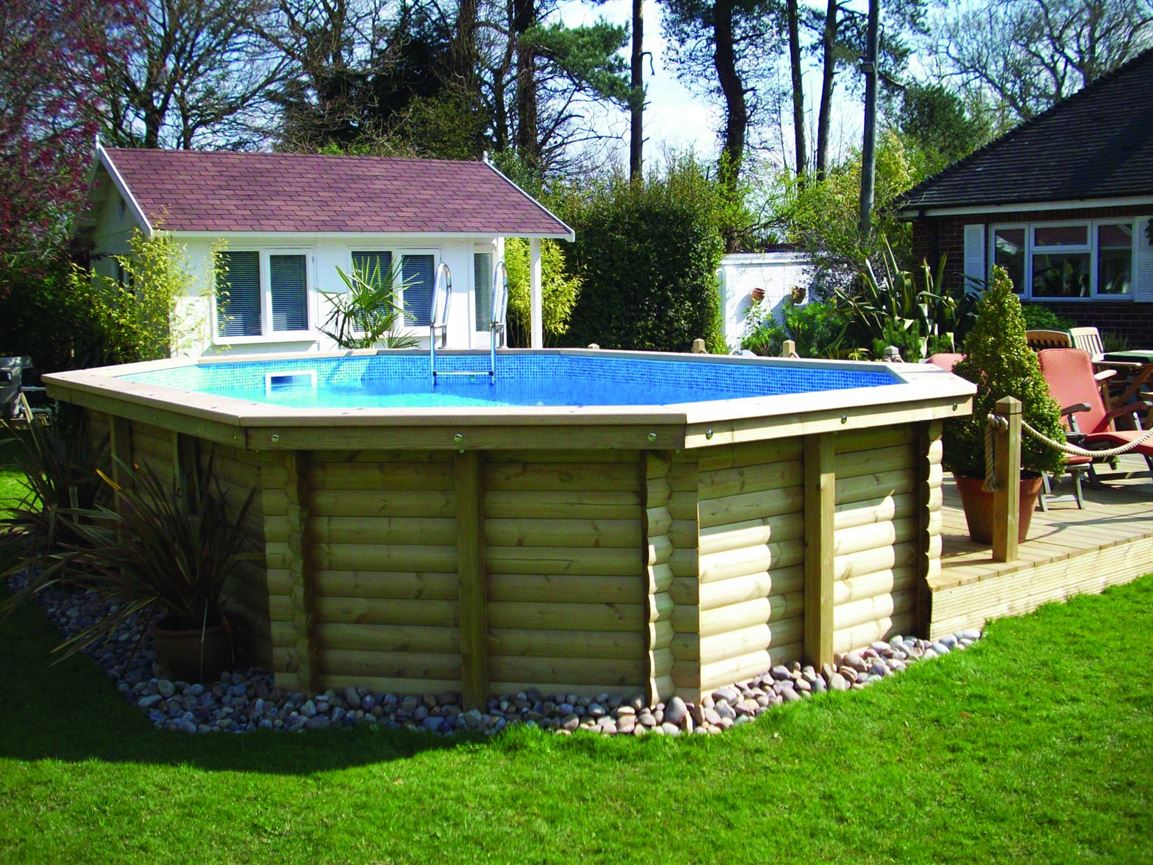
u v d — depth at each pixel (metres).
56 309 14.81
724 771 4.16
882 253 19.08
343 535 4.84
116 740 4.58
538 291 16.45
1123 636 5.57
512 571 4.71
